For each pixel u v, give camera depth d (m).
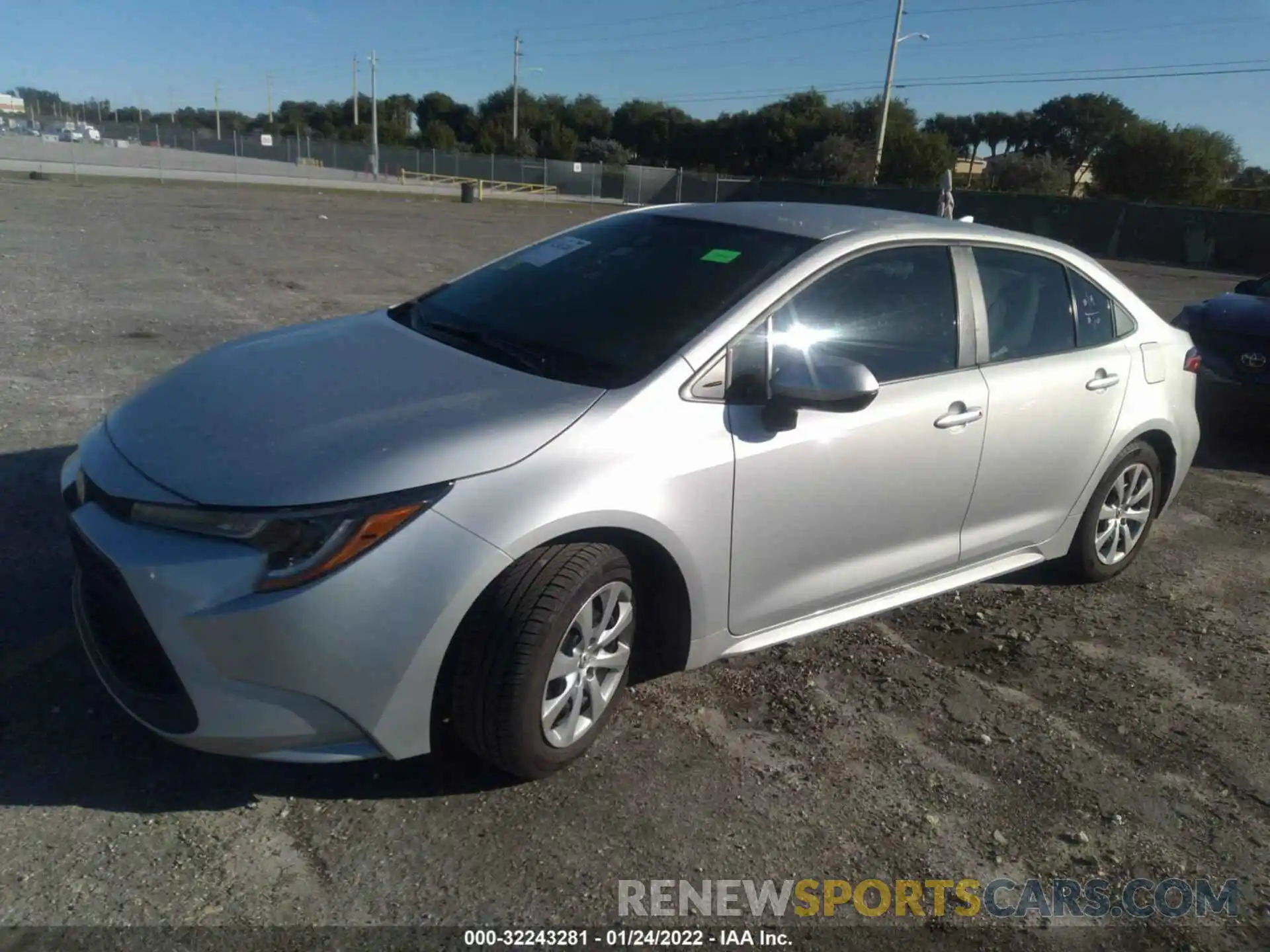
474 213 34.53
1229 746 3.71
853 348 3.68
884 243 3.88
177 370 3.67
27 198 24.75
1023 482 4.32
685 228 4.09
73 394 6.88
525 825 2.98
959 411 3.92
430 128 82.12
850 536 3.72
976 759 3.51
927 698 3.87
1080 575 4.96
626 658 3.27
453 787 3.12
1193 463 7.44
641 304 3.62
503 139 80.62
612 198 56.62
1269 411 7.28
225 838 2.83
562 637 2.95
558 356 3.45
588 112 89.25
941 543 4.11
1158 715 3.89
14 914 2.51
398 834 2.90
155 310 10.25
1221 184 50.31
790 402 3.29
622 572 3.11
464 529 2.76
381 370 3.38
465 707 2.92
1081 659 4.29
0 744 3.12
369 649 2.68
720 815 3.10
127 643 2.85
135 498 2.79
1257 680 4.21
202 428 3.03
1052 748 3.62
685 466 3.17
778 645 3.92
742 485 3.31
